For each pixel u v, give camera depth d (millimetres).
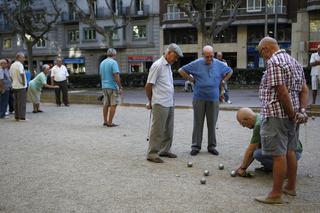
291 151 4949
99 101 17375
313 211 4516
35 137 9211
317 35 37375
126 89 31391
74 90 31594
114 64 10469
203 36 29250
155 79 6797
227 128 10203
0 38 55219
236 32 41188
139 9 45375
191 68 7363
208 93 7277
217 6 28766
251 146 5828
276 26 37969
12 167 6484
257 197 4895
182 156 7281
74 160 6945
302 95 4816
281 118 4570
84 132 9859
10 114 14180
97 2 47281
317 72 13484
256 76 30219
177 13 42375
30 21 40250
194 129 7438
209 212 4500
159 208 4629
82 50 49312
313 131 9539
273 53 4711
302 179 5750
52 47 50812
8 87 12828
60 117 12992
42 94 19406
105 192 5203
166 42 44438
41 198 4992
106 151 7672
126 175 5992
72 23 49281
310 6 36312
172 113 7129
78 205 4742
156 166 6539
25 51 52719
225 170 6285
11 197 5035
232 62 42094
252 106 15094
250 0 38906
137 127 10609
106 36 34781
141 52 45656
